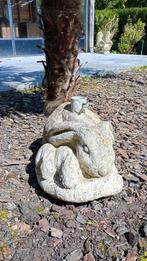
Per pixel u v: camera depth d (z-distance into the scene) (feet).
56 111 3.73
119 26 21.68
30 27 15.55
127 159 4.33
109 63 12.96
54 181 3.33
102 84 8.81
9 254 2.75
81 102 3.47
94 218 3.17
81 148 3.22
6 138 4.86
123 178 3.84
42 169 3.35
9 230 3.00
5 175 3.84
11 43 15.12
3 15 14.71
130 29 19.42
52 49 4.98
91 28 17.39
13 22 15.02
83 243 2.88
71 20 4.83
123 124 5.68
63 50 4.97
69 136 3.30
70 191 3.20
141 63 13.08
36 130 5.20
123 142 4.88
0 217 3.15
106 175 3.32
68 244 2.87
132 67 11.78
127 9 21.34
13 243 2.86
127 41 19.49
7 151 4.42
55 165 3.34
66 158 3.25
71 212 3.23
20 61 13.74
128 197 3.51
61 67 5.07
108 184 3.28
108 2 25.71
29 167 4.02
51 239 2.92
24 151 4.43
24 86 8.34
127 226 3.08
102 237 2.95
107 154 3.25
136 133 5.29
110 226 3.08
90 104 6.75
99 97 7.38
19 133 5.08
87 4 16.75
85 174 3.32
